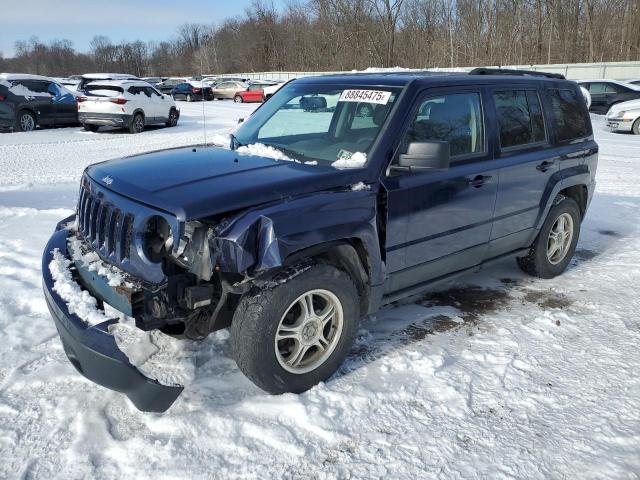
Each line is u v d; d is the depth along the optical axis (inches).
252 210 114.5
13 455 106.3
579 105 216.4
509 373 140.3
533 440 114.9
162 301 114.2
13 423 115.3
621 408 126.7
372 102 150.3
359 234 128.8
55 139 622.2
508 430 117.9
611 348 154.5
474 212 164.9
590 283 205.6
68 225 157.0
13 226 255.6
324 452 109.4
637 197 354.0
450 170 154.9
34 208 287.1
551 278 210.7
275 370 121.0
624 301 188.2
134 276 116.3
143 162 141.6
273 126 169.2
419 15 1833.2
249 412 119.2
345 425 117.2
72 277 128.0
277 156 146.8
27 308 169.9
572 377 139.2
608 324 170.1
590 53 1615.4
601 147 586.9
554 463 108.3
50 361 139.8
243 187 118.3
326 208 123.0
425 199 147.5
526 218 188.4
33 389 127.2
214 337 151.3
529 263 205.8
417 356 144.9
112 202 122.0
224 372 135.3
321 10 2073.1
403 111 144.6
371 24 1907.0
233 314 123.1
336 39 2062.0
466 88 162.9
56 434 112.6
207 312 121.1
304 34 2269.9
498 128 172.4
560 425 120.0
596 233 273.1
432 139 150.9
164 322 115.5
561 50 1676.9
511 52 1706.4
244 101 1450.5
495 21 1695.4
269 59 2534.5
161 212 111.4
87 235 133.0
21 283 186.1
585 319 173.3
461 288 199.5
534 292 196.4
